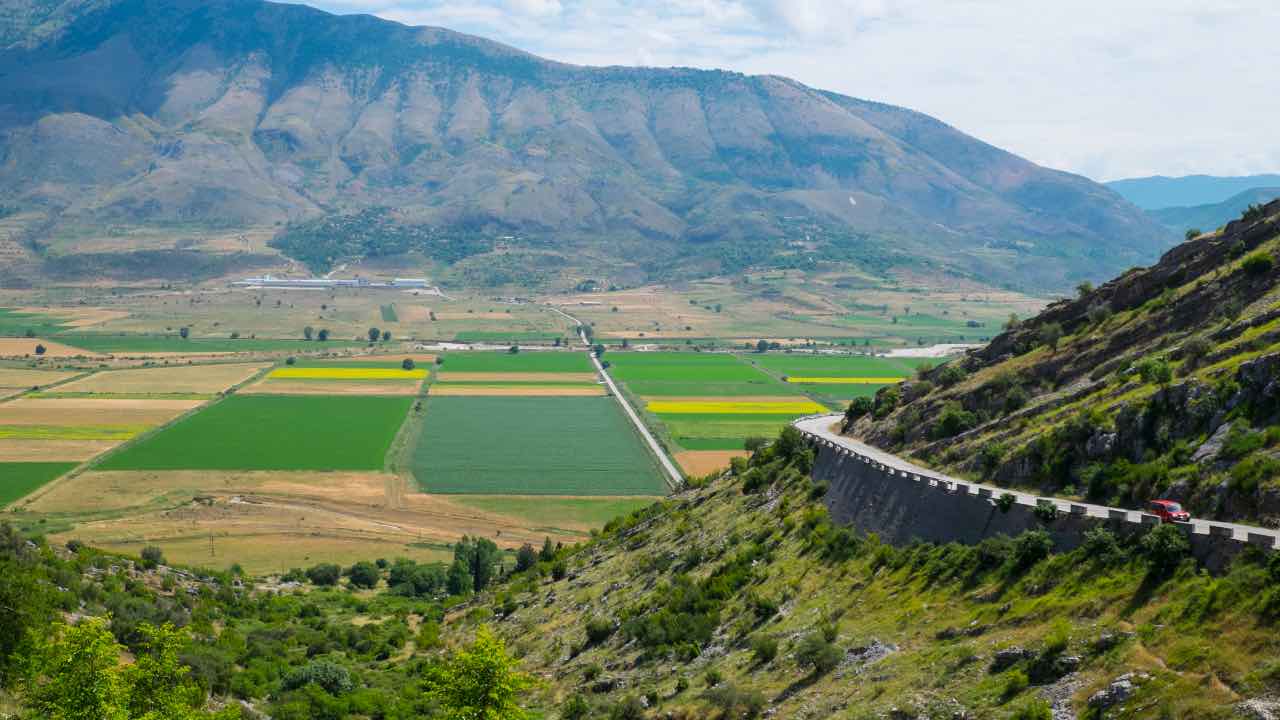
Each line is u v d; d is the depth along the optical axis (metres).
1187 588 52.00
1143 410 71.19
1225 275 88.88
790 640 70.31
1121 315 98.56
